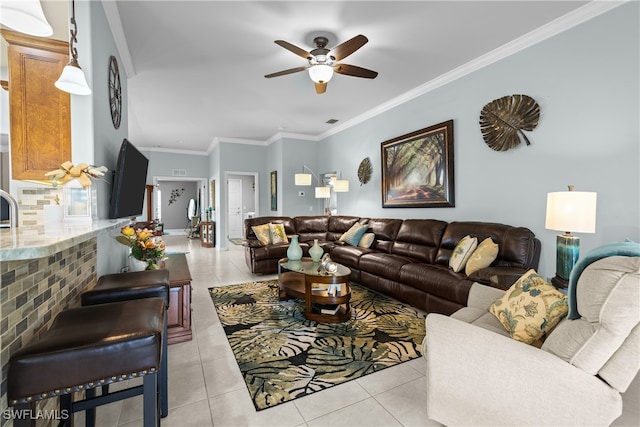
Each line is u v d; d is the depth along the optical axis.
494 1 2.38
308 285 2.95
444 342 1.37
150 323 1.09
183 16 2.52
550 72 2.75
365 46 3.07
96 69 1.97
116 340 0.97
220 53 3.14
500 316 1.74
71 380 0.92
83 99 1.86
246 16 2.54
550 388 1.13
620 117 2.32
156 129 6.41
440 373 1.38
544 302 1.55
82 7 1.85
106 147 2.23
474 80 3.46
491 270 2.53
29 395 0.89
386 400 1.74
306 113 5.33
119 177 2.01
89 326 1.06
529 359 1.18
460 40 2.97
